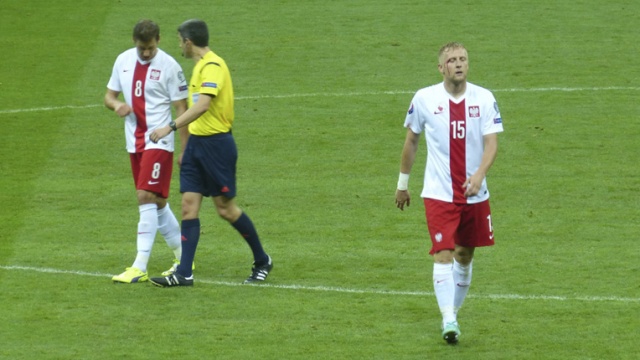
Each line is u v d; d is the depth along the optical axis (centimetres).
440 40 6494
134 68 3175
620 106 5309
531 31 6638
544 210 3969
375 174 4450
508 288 3152
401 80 5800
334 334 2769
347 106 5388
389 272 3316
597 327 2812
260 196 4184
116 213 3978
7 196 4156
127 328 2814
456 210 2677
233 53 6303
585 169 4456
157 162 3170
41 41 6525
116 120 5216
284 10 7156
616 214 3916
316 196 4178
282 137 4953
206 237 3706
